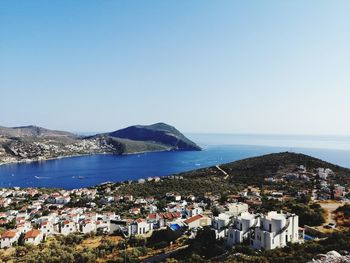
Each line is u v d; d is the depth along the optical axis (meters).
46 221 137.38
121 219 144.50
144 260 87.81
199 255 79.50
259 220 84.44
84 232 131.50
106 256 97.44
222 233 89.19
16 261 94.88
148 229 126.56
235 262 65.44
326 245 70.50
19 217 155.00
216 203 169.75
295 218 82.06
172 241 105.56
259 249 77.19
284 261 63.31
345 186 187.25
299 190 182.00
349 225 97.88
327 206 125.69
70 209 174.75
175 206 171.50
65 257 92.56
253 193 182.62
